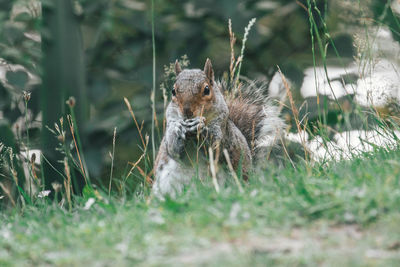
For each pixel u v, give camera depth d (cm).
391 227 494
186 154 824
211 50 1330
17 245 546
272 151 976
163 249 495
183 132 791
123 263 477
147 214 594
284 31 1361
